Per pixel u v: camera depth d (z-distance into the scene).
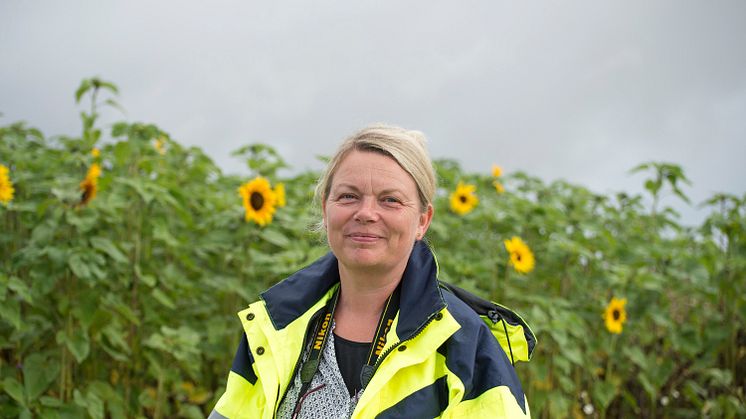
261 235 4.55
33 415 3.72
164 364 4.28
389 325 1.89
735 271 5.49
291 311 1.99
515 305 5.08
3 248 4.39
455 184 6.05
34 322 3.99
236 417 1.97
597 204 6.38
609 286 5.09
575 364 5.04
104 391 3.96
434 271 1.87
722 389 5.56
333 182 1.90
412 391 1.75
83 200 3.89
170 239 4.28
